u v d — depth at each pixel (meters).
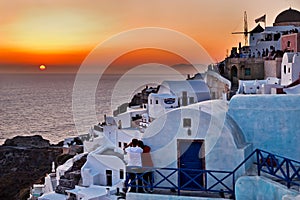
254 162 9.70
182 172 9.04
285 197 7.23
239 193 8.48
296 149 9.57
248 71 28.39
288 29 36.94
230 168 9.21
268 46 35.19
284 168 9.35
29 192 31.50
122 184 20.75
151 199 9.02
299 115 9.55
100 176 22.83
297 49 27.59
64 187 24.19
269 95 9.85
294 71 20.97
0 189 35.84
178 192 8.95
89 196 20.50
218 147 9.28
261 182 8.36
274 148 9.68
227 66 29.02
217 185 9.29
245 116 9.86
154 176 9.78
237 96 10.05
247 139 9.84
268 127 9.70
